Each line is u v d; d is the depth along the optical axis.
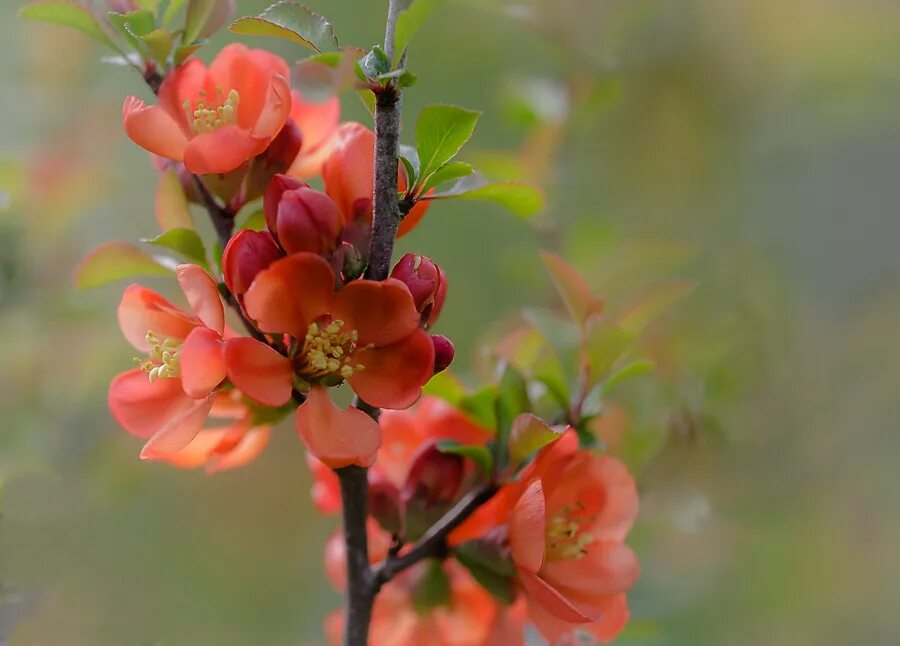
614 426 0.84
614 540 0.73
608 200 1.28
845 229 1.38
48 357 0.95
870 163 1.47
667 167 1.33
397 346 0.69
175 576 1.12
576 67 1.05
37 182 0.99
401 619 0.75
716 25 1.34
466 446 0.72
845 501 1.20
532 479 0.71
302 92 0.68
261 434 0.73
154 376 0.70
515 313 0.95
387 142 0.68
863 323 1.31
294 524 1.25
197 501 1.19
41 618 0.83
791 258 1.36
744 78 1.37
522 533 0.70
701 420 0.87
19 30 1.08
